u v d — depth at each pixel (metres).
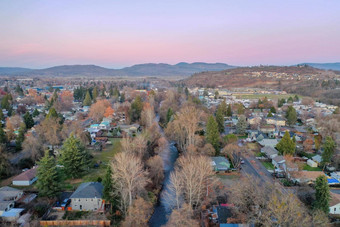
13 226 45.47
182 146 89.44
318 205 49.09
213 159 74.94
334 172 68.69
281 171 69.69
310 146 85.62
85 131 97.75
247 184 49.12
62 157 66.38
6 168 66.88
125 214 48.59
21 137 88.06
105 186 51.03
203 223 47.47
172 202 56.22
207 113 127.25
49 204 53.62
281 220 37.75
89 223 47.28
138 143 74.19
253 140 100.19
